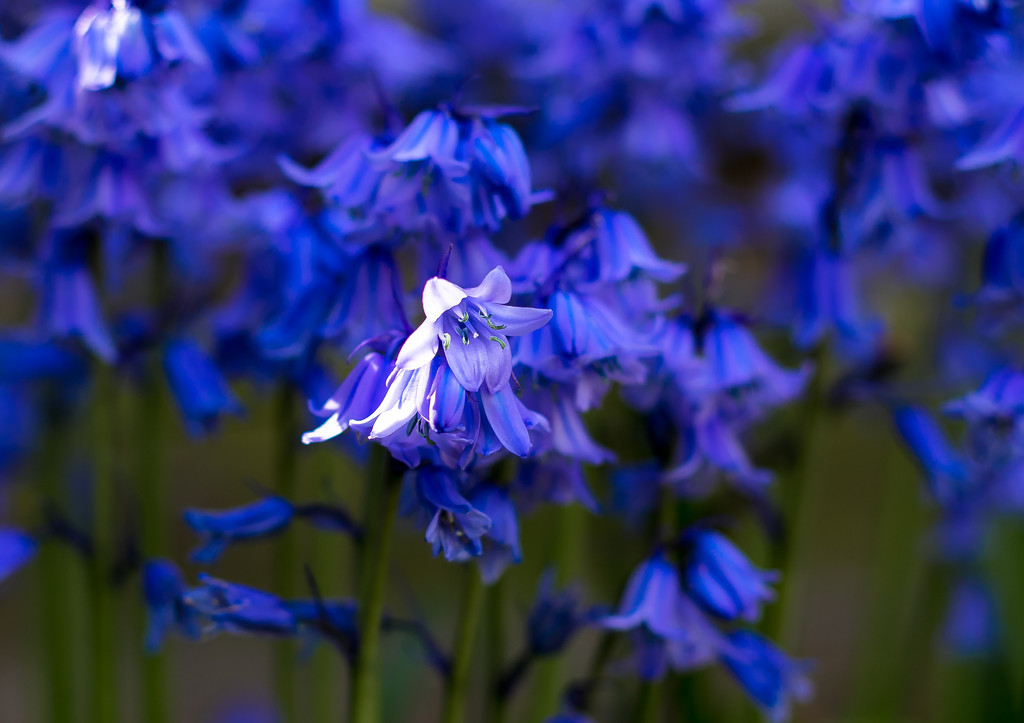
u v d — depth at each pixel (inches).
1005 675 30.4
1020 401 26.3
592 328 23.8
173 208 27.7
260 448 46.1
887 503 32.5
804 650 41.2
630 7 28.4
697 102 30.0
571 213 25.1
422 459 23.6
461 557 23.6
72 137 26.1
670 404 25.5
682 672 28.1
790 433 27.6
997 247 26.7
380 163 23.9
